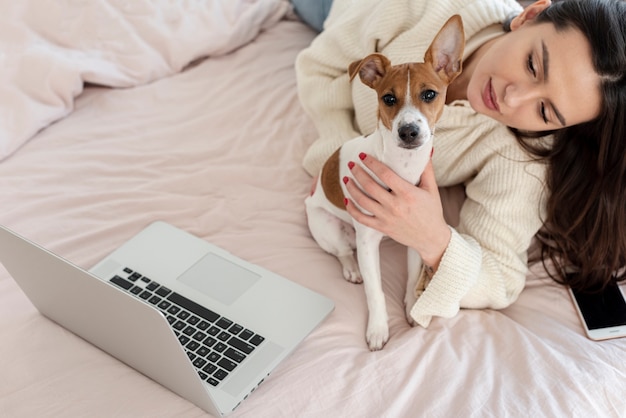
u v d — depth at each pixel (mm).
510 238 1564
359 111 1766
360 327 1456
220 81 2104
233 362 1310
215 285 1474
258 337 1361
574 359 1378
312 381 1306
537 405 1266
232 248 1603
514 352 1387
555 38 1322
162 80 2105
